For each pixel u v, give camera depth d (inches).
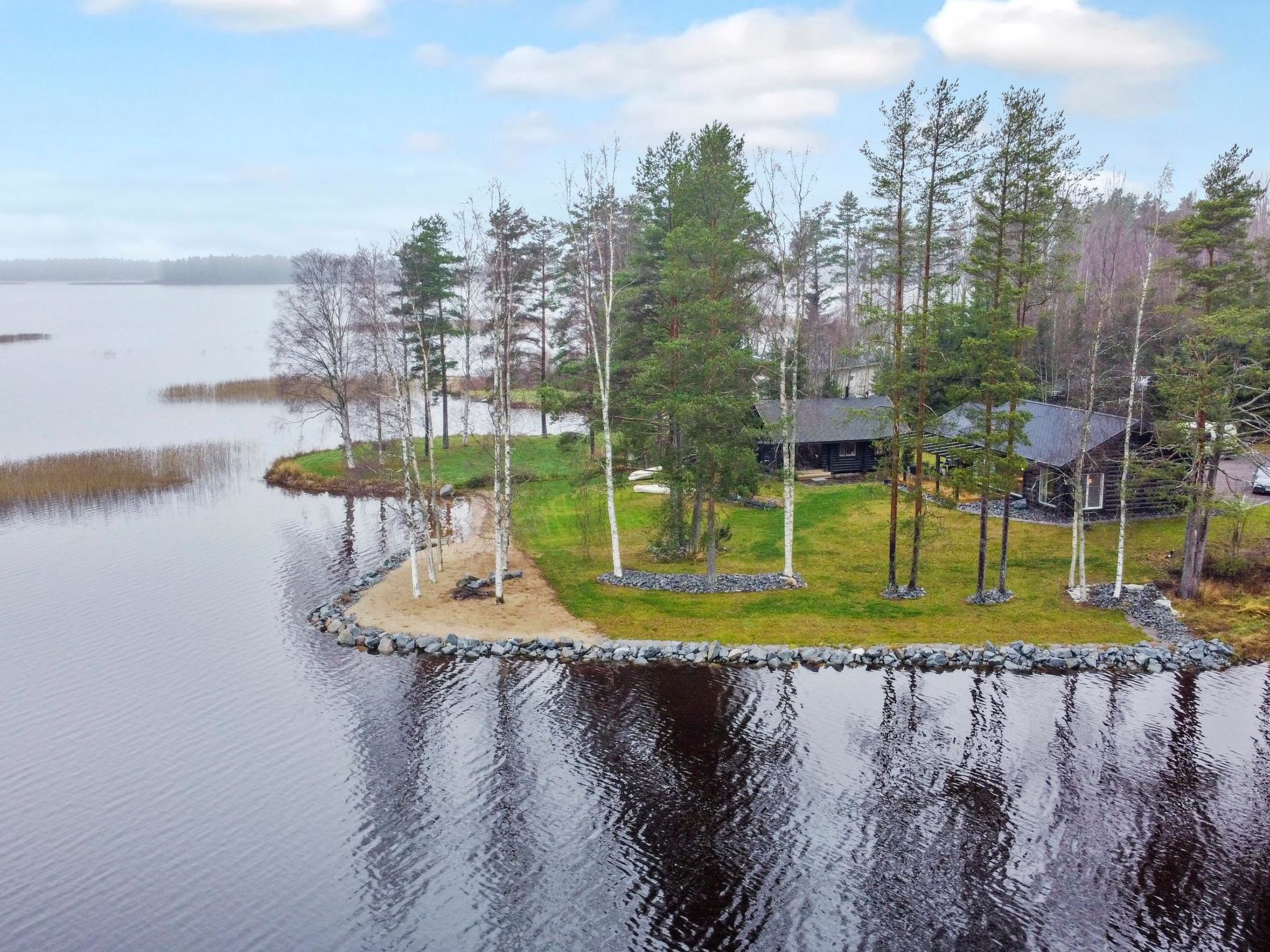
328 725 1130.0
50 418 3592.5
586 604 1514.5
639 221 2034.9
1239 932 767.7
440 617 1466.5
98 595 1610.5
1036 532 1808.6
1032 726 1119.6
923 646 1318.9
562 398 1756.9
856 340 3609.7
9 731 1105.4
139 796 968.9
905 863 864.3
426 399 1669.5
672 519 1734.7
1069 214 1638.8
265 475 2664.9
